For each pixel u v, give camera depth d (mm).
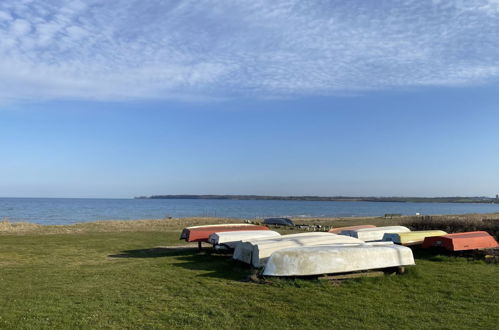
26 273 9438
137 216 64062
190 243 15938
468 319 5785
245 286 7730
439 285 7742
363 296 6961
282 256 8188
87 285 8055
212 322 5719
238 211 87562
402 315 5977
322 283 7688
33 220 49906
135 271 9508
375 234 13414
